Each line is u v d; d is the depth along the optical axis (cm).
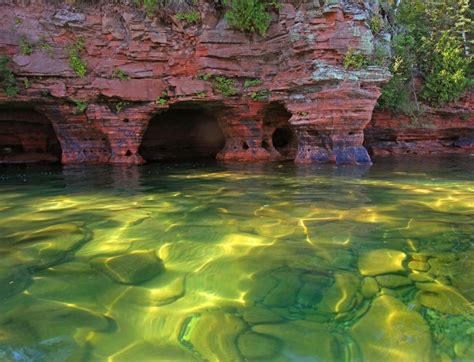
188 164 1415
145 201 714
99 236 489
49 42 1308
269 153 1571
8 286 344
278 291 330
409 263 384
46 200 731
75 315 294
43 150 1670
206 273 370
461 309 294
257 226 525
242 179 982
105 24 1345
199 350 251
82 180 1006
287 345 255
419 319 282
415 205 639
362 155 1275
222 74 1393
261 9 1318
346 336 263
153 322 285
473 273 357
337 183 883
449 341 255
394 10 1814
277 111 1539
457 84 1662
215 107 1505
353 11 1194
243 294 327
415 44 1742
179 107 1530
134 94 1379
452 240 450
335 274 361
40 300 318
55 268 385
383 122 1692
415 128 1717
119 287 342
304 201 686
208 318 290
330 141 1291
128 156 1456
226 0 1327
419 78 1759
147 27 1356
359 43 1195
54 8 1318
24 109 1555
